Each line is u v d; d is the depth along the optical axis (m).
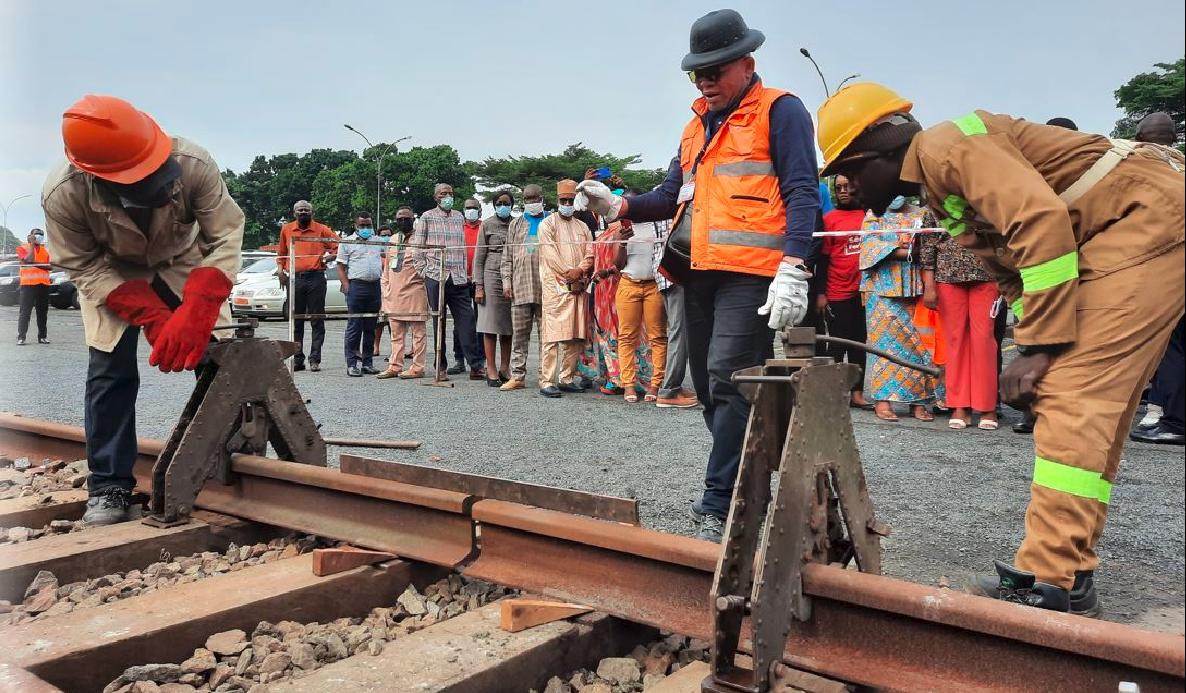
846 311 6.77
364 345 9.95
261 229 74.06
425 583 3.08
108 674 2.40
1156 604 2.80
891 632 2.09
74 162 3.17
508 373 9.06
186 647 2.55
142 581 3.10
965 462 4.94
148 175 3.22
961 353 5.96
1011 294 2.59
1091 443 2.24
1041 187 2.20
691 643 2.62
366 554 3.01
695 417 6.58
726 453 3.33
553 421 6.39
